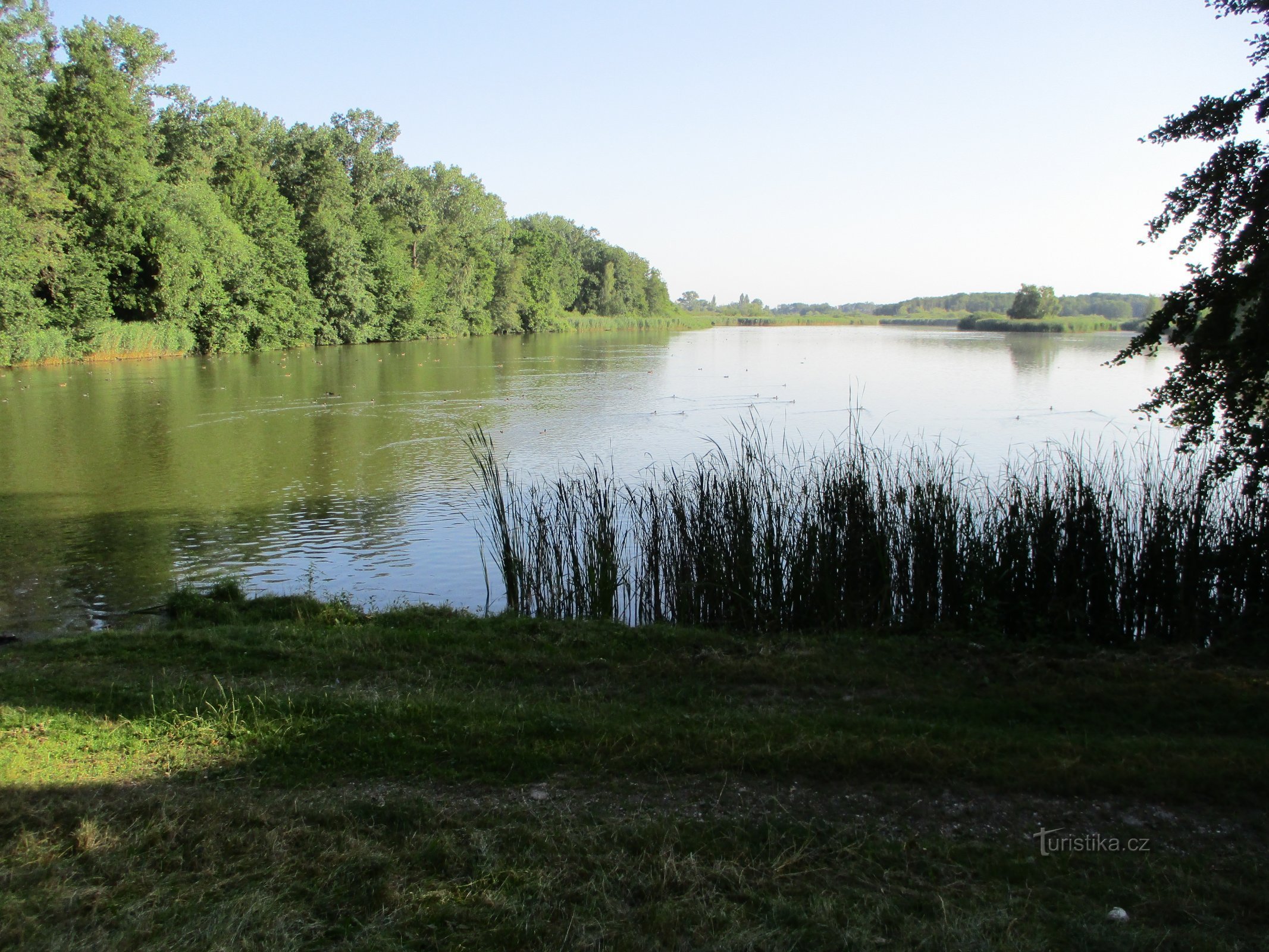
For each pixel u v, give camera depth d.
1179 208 8.30
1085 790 5.65
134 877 4.65
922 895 4.57
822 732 6.43
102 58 49.53
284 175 71.25
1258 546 9.20
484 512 16.22
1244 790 5.61
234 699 7.07
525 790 5.68
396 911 4.39
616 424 27.22
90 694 7.15
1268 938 4.25
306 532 14.98
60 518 15.95
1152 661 8.38
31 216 43.94
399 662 8.16
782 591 10.07
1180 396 8.62
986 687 7.57
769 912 4.43
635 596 11.23
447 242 85.75
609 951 4.14
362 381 40.53
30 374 42.22
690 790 5.67
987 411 29.72
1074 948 4.17
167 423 27.22
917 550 9.80
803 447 21.88
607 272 131.25
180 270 52.34
